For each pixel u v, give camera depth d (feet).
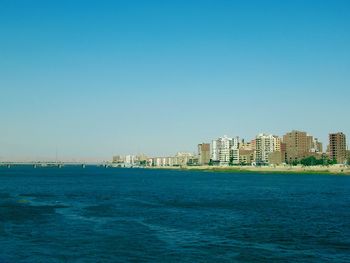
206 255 151.33
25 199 370.12
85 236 185.37
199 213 271.08
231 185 639.76
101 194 440.04
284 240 179.11
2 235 186.80
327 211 288.71
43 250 157.28
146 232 196.44
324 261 144.25
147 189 534.37
